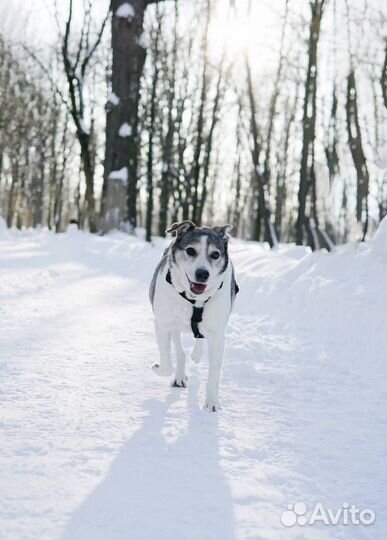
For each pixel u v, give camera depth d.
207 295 4.47
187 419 4.04
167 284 4.63
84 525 2.52
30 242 23.11
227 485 3.02
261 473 3.20
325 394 4.86
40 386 4.55
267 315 7.75
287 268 8.79
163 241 18.23
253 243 22.70
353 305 6.71
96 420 3.87
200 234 4.52
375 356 5.94
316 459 3.45
